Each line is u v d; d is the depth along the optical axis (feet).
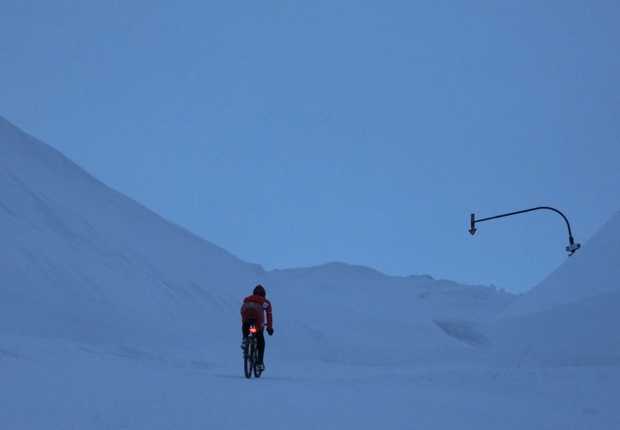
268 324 42.04
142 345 64.13
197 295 115.44
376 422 19.02
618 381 28.71
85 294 68.74
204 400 23.85
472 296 378.73
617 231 45.27
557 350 40.06
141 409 20.47
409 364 149.59
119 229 124.47
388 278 407.03
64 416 17.71
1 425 15.55
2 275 57.77
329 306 191.72
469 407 23.93
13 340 35.47
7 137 124.26
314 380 39.96
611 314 37.27
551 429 18.85
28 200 91.04
